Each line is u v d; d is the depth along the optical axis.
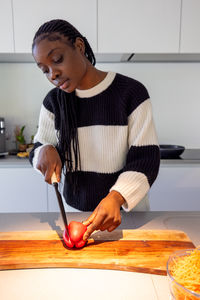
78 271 0.54
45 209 1.80
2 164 1.75
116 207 0.64
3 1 1.64
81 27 1.68
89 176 0.88
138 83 0.80
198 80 2.10
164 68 2.08
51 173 0.77
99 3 1.65
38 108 2.13
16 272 0.54
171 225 0.77
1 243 0.64
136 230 0.70
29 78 2.09
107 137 0.82
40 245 0.63
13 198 1.78
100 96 0.80
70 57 0.63
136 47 1.71
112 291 0.48
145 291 0.48
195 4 1.67
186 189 1.77
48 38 0.61
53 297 0.46
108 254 0.59
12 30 1.68
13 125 2.15
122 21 1.68
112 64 2.07
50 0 1.64
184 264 0.46
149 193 1.78
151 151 0.76
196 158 1.80
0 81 2.09
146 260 0.56
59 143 0.87
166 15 1.68
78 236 0.61
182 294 0.39
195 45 1.72
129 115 0.79
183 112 2.14
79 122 0.84
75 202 0.92
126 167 0.75
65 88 0.67
